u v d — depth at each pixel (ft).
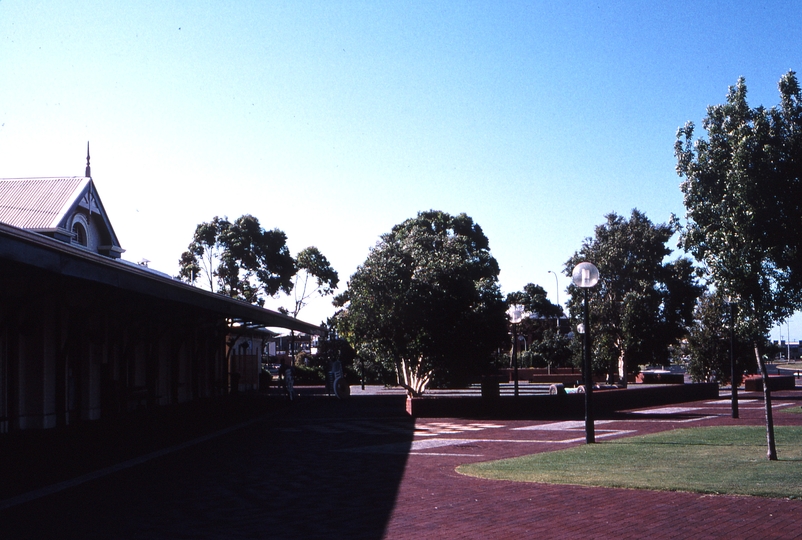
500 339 85.71
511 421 71.72
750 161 36.99
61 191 90.22
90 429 66.80
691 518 25.52
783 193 36.81
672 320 131.44
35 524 26.48
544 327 252.21
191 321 99.50
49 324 69.05
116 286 48.11
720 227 39.04
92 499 31.60
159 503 30.50
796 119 37.76
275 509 28.99
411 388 88.28
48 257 39.55
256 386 156.25
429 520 26.45
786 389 126.93
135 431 64.90
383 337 85.56
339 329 89.61
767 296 37.83
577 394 81.05
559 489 31.99
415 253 87.56
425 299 82.79
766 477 33.37
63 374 62.69
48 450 50.70
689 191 40.24
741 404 91.50
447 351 83.66
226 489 33.88
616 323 133.80
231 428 67.41
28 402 67.05
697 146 40.68
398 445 51.75
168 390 104.68
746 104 39.22
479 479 35.42
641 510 27.09
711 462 38.73
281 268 196.75
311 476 37.65
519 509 27.96
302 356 210.59
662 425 63.98
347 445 52.26
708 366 117.08
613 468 37.42
